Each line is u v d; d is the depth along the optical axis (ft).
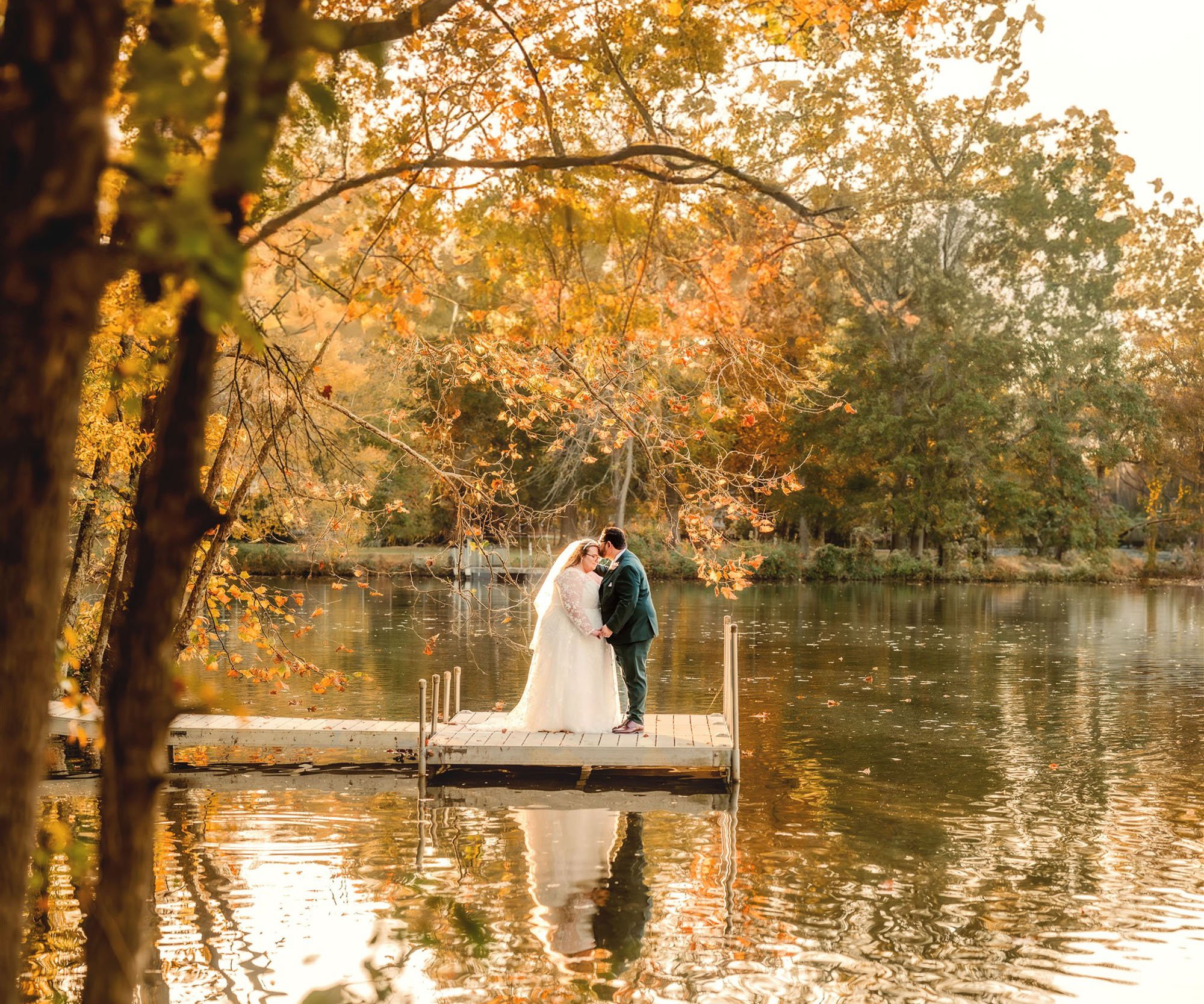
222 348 29.73
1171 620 105.09
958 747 44.19
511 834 30.99
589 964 21.01
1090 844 30.27
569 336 23.26
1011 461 172.96
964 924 23.68
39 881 9.89
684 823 32.27
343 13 17.03
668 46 20.11
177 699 6.89
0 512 5.30
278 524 44.42
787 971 20.97
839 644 80.94
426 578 140.46
